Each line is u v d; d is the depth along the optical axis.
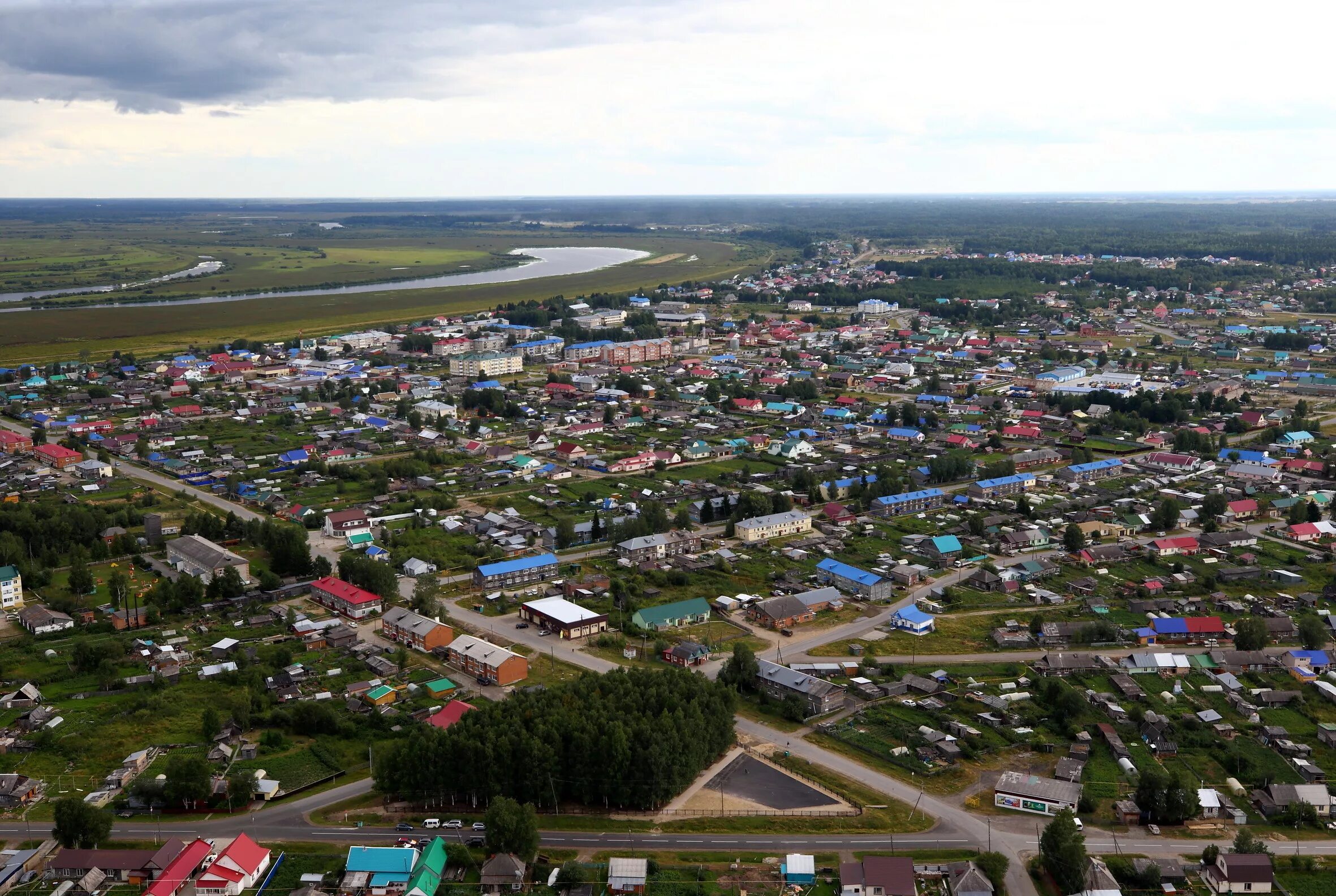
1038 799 169.50
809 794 175.25
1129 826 165.88
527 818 154.38
